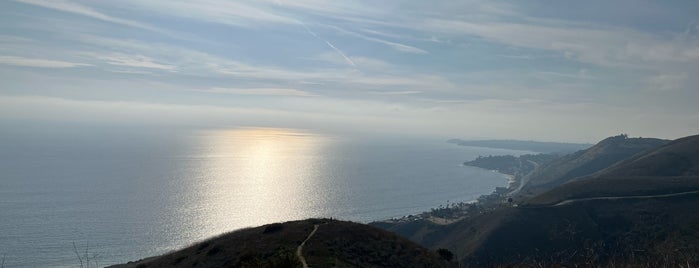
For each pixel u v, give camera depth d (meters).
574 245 128.75
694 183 161.62
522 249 130.50
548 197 168.00
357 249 51.03
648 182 168.88
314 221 63.34
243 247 53.91
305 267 43.09
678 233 121.12
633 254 113.44
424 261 52.91
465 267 61.69
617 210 145.12
